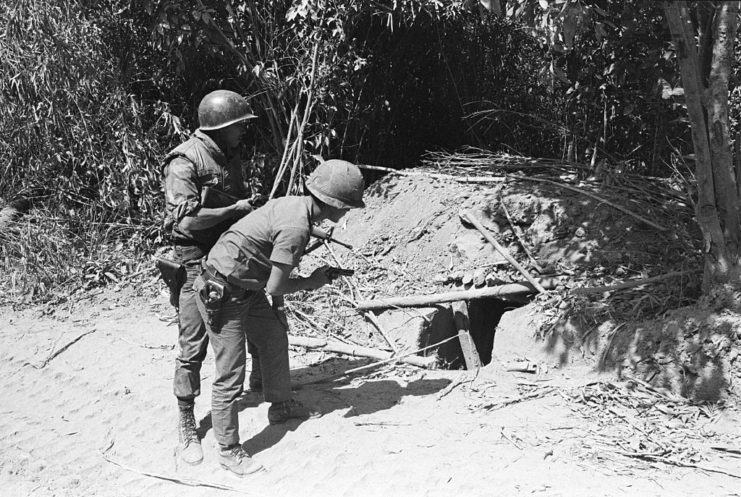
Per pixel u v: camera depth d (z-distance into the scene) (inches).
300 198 177.5
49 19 313.4
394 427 189.6
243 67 312.8
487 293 244.2
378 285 276.8
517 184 291.9
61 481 180.4
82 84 314.3
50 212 326.6
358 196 175.9
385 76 341.4
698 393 195.0
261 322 188.5
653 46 262.1
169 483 177.3
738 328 194.5
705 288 208.7
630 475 165.5
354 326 257.1
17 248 310.8
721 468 167.9
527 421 190.2
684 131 299.6
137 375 229.1
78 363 239.9
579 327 223.0
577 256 252.4
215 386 176.7
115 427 204.8
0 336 259.1
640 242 249.3
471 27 350.6
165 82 334.3
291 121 309.0
